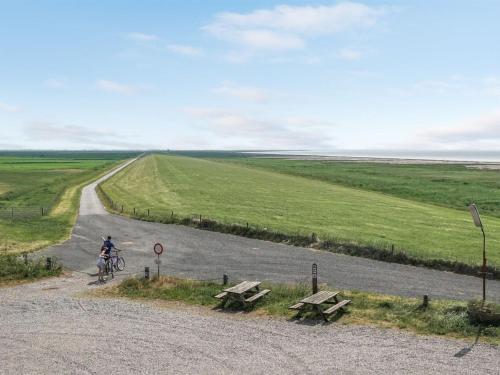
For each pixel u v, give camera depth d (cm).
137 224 4681
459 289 2373
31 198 7288
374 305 2069
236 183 9019
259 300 2181
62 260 3203
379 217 4884
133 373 1492
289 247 3500
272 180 9894
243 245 3591
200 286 2412
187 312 2094
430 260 2883
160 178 10031
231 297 2153
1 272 2717
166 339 1770
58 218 5125
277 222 4488
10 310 2150
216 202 6178
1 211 5575
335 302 2105
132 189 8212
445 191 7956
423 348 1617
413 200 6981
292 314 2011
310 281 2533
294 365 1518
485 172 13538
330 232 3956
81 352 1662
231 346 1691
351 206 5769
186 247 3556
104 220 4959
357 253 3209
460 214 5309
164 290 2384
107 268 2784
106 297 2356
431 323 1820
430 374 1419
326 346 1662
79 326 1927
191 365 1542
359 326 1853
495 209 5909
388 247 3192
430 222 4603
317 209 5466
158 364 1555
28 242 3778
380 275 2659
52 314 2086
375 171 13925
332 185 9062
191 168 13638
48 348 1703
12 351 1681
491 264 2753
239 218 4719
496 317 1764
